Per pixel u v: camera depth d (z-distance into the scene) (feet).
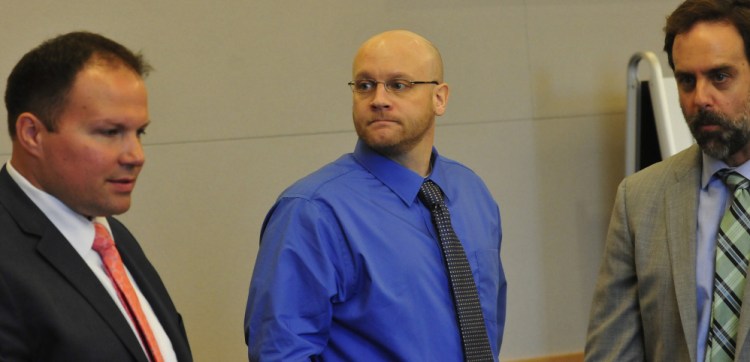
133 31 28.40
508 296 31.73
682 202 18.15
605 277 19.12
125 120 13.47
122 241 15.61
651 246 18.30
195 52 28.91
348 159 18.86
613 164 32.63
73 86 13.24
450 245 18.17
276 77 29.58
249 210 29.30
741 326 16.49
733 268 17.07
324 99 29.96
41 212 13.57
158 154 28.58
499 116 31.68
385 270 17.52
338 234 17.58
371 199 18.12
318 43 29.94
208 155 28.96
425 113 18.24
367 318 17.35
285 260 17.39
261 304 17.43
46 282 13.12
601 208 32.55
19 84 13.51
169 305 15.78
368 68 18.07
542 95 32.12
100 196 13.51
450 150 31.19
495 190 31.63
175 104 28.71
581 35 32.50
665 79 30.22
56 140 13.28
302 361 16.93
